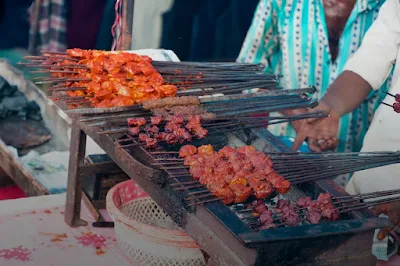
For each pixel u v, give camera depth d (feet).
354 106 13.34
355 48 15.43
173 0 20.90
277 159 9.21
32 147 15.56
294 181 8.64
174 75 11.43
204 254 8.44
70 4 20.83
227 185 8.23
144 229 9.18
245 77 11.86
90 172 11.16
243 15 21.93
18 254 10.23
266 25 16.10
